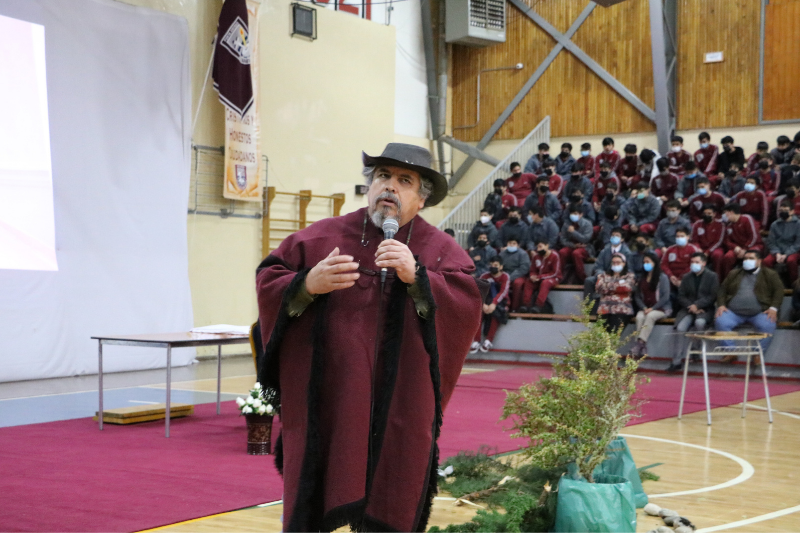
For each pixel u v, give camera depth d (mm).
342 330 2361
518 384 9609
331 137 14086
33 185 9609
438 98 16469
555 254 12734
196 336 6238
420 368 2371
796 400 8477
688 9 14195
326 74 13961
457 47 16672
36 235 9625
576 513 3234
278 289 2365
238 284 12586
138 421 6500
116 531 3385
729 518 3781
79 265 10055
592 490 3230
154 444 5551
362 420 2285
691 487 4453
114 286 10445
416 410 2350
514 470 3889
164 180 11102
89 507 3787
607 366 3584
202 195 12062
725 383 9984
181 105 11344
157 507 3803
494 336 12984
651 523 3674
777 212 11492
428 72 16422
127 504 3854
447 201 16688
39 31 9703
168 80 11172
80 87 10133
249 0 12203
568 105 15492
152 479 4430
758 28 13617
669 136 13906
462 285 2473
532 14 15852
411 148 2520
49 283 9719
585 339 3791
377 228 2537
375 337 2361
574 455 3516
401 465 2320
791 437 6152
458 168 16578
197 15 11891
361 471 2254
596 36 15172
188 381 9586
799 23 13305
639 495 4004
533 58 15875
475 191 14977
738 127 13828
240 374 10398
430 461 2414
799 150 12148
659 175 13023
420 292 2332
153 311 10898
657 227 12336
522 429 3699
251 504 3889
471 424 6539
